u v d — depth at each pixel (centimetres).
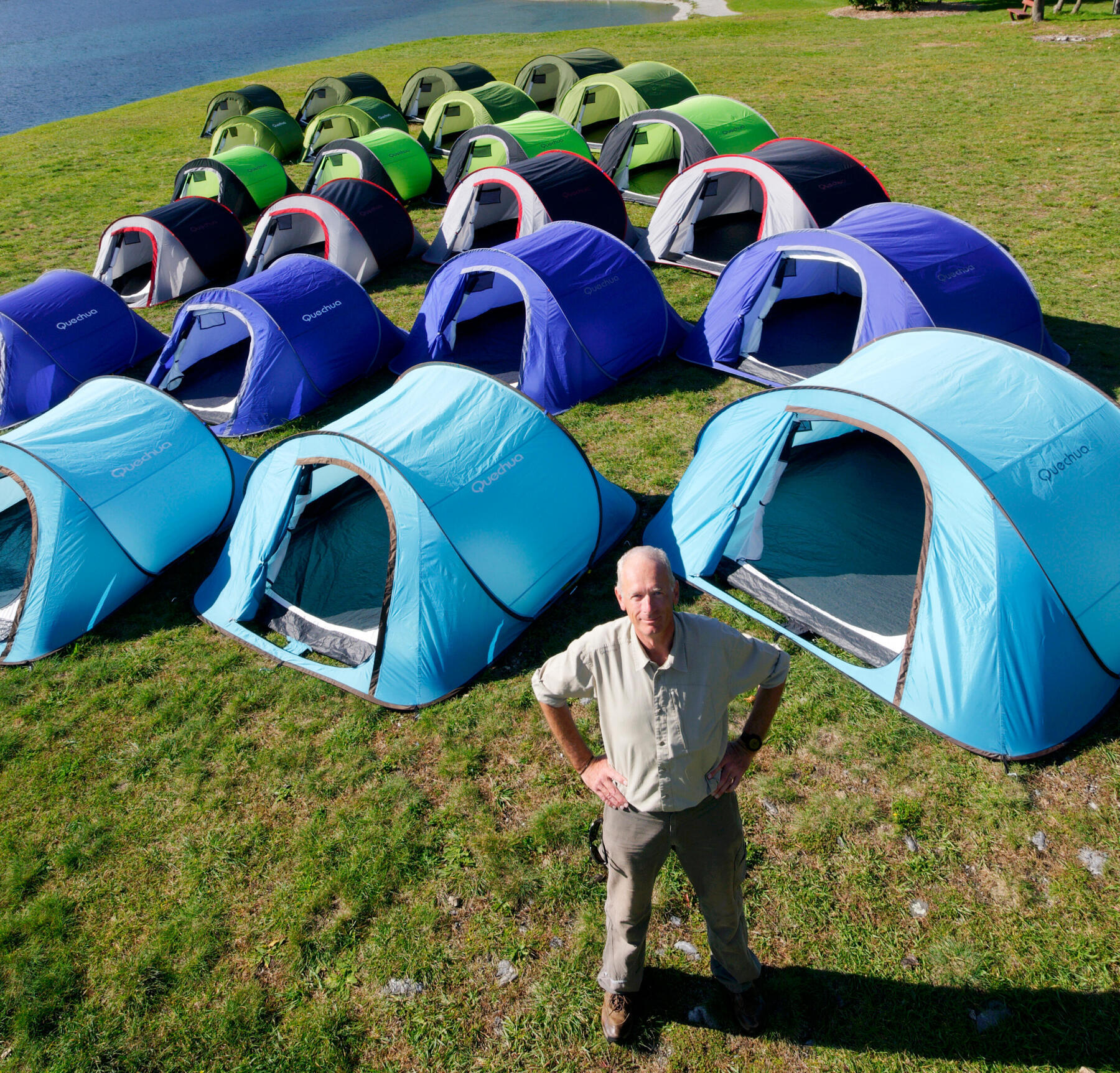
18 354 1056
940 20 2962
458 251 1398
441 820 475
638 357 962
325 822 481
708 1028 365
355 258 1360
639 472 784
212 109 2427
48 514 662
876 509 693
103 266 1451
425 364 692
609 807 305
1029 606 476
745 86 2338
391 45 4103
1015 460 505
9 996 408
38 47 5372
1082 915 395
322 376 986
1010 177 1445
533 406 645
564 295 912
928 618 498
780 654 294
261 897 443
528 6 5559
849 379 611
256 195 1758
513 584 600
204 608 669
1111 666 498
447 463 592
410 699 557
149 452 727
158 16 6688
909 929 396
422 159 1706
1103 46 2255
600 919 413
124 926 436
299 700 573
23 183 2122
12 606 681
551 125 1622
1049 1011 358
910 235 863
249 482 666
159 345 1194
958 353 601
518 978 393
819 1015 366
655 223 1282
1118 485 526
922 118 1856
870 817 450
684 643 281
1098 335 928
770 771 482
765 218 1159
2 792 525
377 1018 384
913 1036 354
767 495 634
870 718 507
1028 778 462
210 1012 393
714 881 313
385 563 686
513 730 529
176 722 565
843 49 2691
